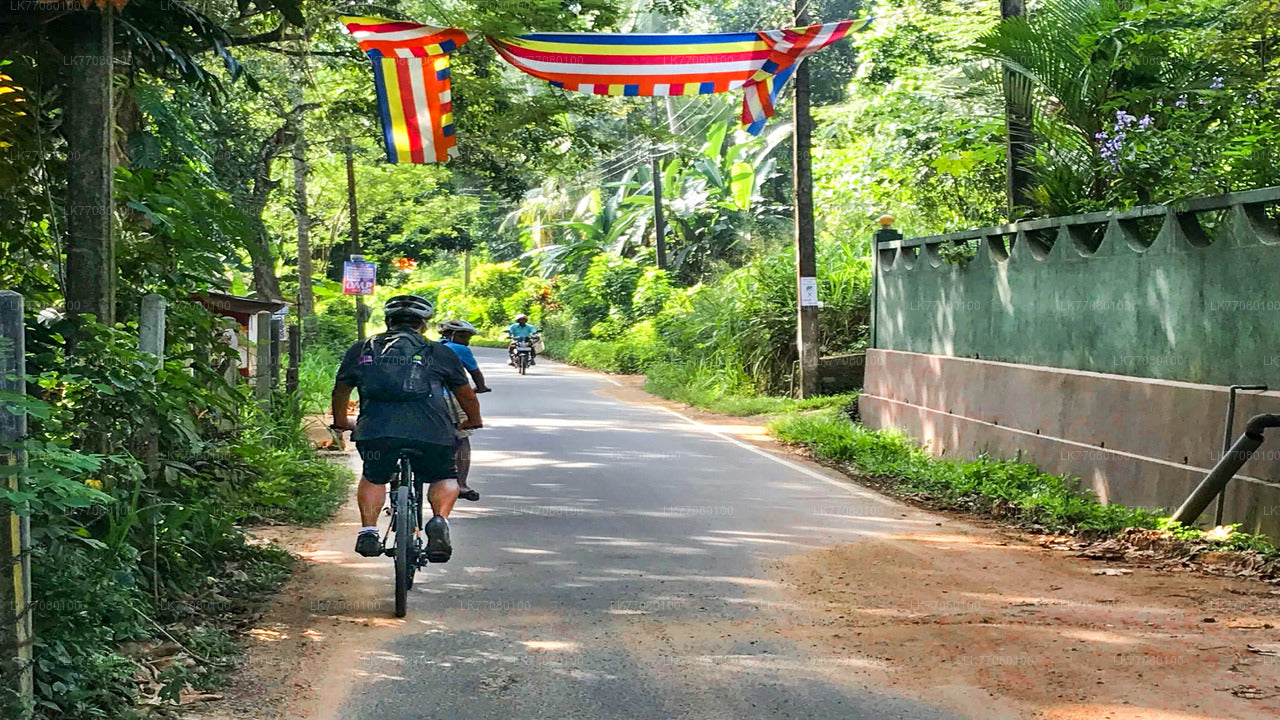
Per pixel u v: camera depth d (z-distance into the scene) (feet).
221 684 18.71
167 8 25.13
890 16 85.66
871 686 18.74
